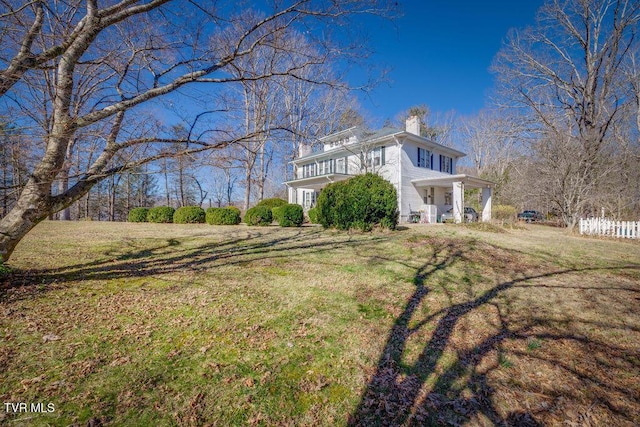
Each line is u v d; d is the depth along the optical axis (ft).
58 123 12.11
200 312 12.18
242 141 14.14
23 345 9.14
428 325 11.77
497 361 9.31
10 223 12.64
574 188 43.73
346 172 65.62
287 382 8.03
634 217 49.29
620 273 19.47
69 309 11.95
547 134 52.95
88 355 8.82
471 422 6.79
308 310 12.80
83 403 6.87
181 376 8.05
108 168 14.61
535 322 12.15
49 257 20.39
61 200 13.48
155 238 31.32
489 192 60.64
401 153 57.16
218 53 15.25
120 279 16.17
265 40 14.49
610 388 8.04
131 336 10.07
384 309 13.23
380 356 9.48
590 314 12.96
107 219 109.70
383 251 24.54
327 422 6.73
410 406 7.29
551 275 18.94
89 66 14.70
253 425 6.54
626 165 50.14
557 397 7.66
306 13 14.19
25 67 11.16
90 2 11.79
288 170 102.73
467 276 18.39
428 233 32.45
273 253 24.00
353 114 51.88
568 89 60.54
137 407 6.86
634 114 55.57
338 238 31.19
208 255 23.07
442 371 8.75
